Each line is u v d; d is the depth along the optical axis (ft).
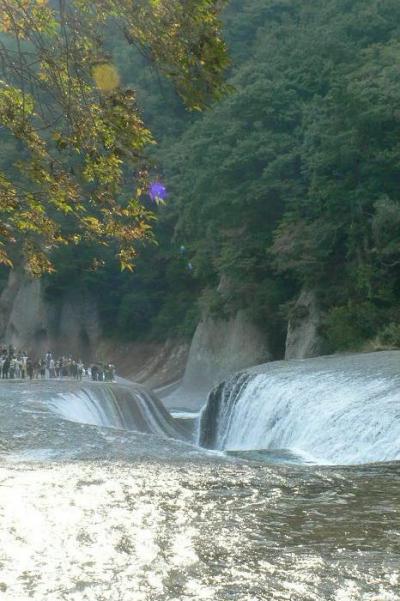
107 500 37.86
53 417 81.66
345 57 224.53
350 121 175.52
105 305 315.99
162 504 37.01
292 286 213.66
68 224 290.76
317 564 26.13
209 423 127.65
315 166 181.57
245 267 211.82
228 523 32.73
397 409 74.23
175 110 325.62
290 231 193.26
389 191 177.37
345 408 81.87
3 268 335.26
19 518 33.37
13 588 23.53
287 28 271.90
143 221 42.65
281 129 222.48
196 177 227.81
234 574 24.97
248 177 216.13
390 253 166.61
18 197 42.78
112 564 26.16
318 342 184.75
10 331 313.32
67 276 311.06
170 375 272.92
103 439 69.31
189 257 285.02
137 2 35.88
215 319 234.17
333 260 191.31
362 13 239.50
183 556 27.20
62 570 25.40
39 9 39.68
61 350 311.27
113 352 307.99
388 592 23.11
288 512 35.32
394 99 172.35
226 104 223.30
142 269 311.06
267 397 106.32
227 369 223.71
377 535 30.48
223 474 47.47
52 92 40.60
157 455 61.77
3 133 311.06
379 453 70.08
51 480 44.01
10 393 107.34
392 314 168.86
